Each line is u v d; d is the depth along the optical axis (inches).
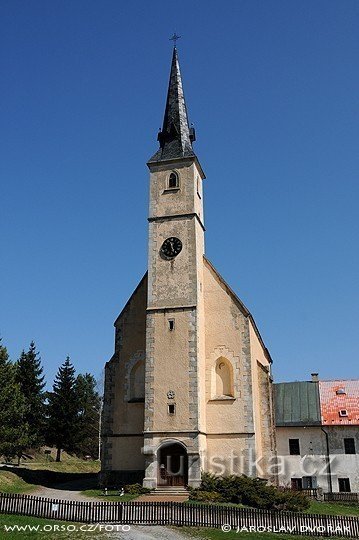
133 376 1621.6
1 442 1987.0
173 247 1626.5
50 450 3137.3
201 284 1640.0
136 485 1413.6
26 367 2677.2
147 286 1643.7
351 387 2089.1
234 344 1583.4
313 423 1930.4
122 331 1669.5
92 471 2459.4
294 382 2174.0
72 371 2783.0
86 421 3334.2
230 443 1492.4
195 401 1454.2
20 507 1047.6
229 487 1341.0
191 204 1663.4
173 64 1973.4
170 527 1033.5
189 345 1509.6
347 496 1734.7
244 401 1525.6
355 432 1888.5
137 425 1563.7
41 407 2657.5
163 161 1721.2
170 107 1873.8
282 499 1275.8
